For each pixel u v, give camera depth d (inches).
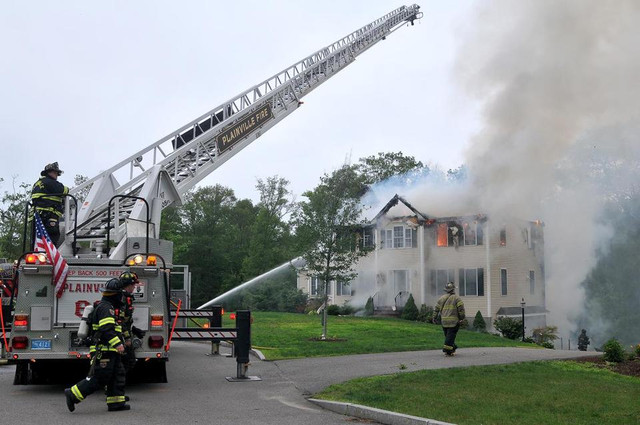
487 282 1206.3
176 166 634.2
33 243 422.9
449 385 362.6
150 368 395.9
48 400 346.9
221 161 721.0
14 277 363.3
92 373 308.8
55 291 363.3
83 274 368.2
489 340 733.3
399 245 1298.0
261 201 2369.6
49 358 358.3
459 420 277.6
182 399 352.2
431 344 621.9
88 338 319.9
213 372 455.8
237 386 395.5
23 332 358.3
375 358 506.3
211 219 2124.8
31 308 360.5
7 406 328.8
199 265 2047.2
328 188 757.9
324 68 1062.4
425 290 1259.8
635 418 283.3
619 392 347.3
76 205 426.6
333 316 1143.6
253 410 322.0
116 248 427.8
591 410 299.7
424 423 273.7
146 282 377.4
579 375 408.5
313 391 372.5
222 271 2065.7
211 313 561.0
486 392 342.0
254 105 807.1
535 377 391.9
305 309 1373.0
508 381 376.5
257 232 1747.0
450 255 1250.0
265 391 378.3
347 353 546.9
